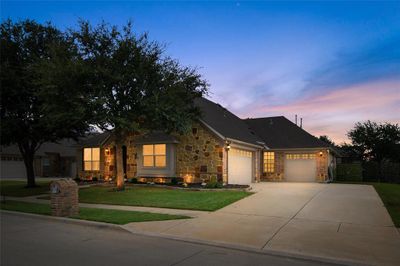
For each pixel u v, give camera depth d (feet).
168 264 22.24
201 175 70.95
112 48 58.08
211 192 58.49
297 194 56.18
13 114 70.54
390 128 123.34
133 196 55.16
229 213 40.22
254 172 86.48
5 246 26.84
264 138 95.50
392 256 24.06
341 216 38.27
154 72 59.72
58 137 77.30
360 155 129.08
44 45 69.15
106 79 56.03
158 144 75.20
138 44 59.26
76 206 40.50
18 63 68.69
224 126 77.82
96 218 37.24
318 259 23.57
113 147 84.48
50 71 53.57
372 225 33.78
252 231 31.50
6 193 67.77
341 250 25.48
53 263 22.29
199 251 25.62
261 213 40.14
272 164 92.68
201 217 37.91
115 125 57.93
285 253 24.82
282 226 33.47
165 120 60.59
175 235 30.30
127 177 79.82
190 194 56.03
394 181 97.86
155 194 56.70
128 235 30.99
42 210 43.91
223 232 31.19
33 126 69.41
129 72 57.31
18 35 69.46
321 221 35.70
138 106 59.00
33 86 64.13
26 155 78.84
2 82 64.59
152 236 30.45
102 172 86.12
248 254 25.05
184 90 62.54
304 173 89.10
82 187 73.10
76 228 34.30
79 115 53.72
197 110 67.97
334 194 56.44
